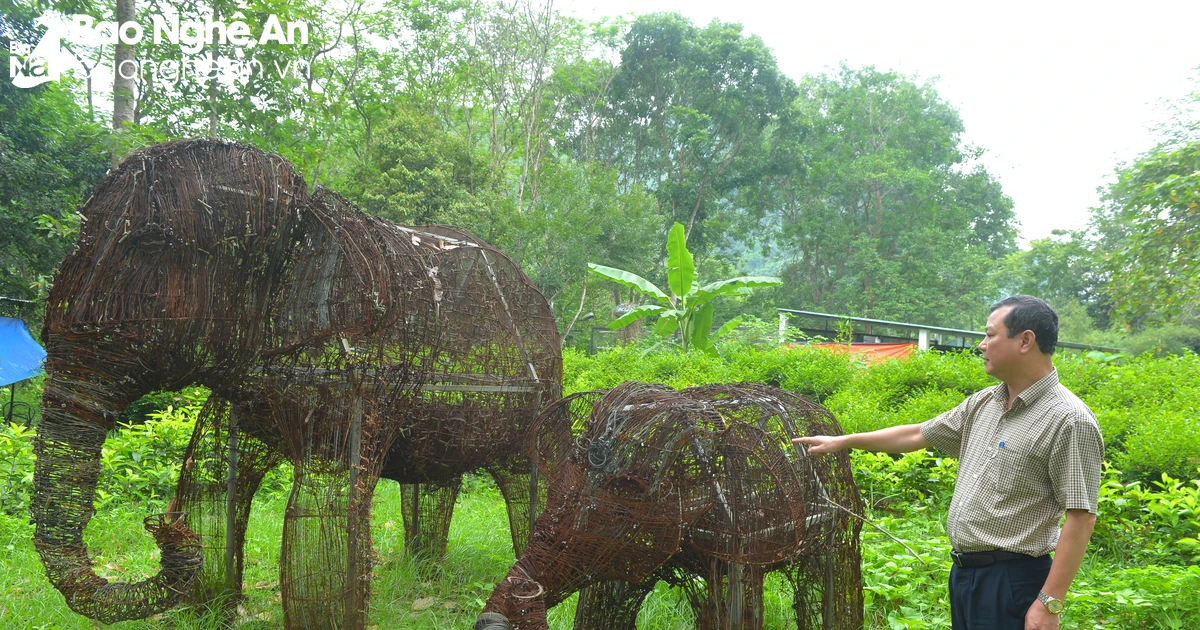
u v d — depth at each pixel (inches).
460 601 179.0
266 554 205.8
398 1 1017.5
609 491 114.6
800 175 1380.4
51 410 124.9
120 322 123.5
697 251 1353.3
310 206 137.3
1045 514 101.3
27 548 201.3
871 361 382.6
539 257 906.1
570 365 420.2
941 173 1476.4
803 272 1460.4
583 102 1330.0
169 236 125.3
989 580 103.9
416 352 144.4
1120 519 207.5
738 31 1325.0
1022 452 101.8
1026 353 102.6
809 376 359.3
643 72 1327.5
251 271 134.0
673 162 1382.9
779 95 1343.5
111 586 129.2
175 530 131.2
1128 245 450.3
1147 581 164.2
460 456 165.0
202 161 131.1
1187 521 197.2
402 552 205.6
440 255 156.3
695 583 132.6
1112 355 389.7
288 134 496.4
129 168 127.5
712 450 116.9
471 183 867.4
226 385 141.2
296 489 137.4
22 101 630.5
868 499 250.1
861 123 1487.5
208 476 168.6
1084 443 97.6
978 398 113.8
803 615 137.3
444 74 1082.7
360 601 135.5
